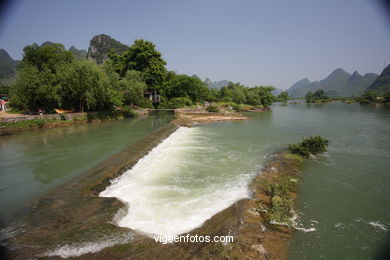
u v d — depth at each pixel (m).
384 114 48.47
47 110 29.34
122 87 42.56
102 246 5.68
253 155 15.76
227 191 9.53
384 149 17.19
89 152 15.53
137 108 47.81
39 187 9.77
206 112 49.06
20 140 19.45
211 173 11.98
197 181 10.80
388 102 94.00
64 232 6.30
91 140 19.47
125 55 60.75
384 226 7.18
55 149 16.33
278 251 5.75
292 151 16.30
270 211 7.58
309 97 159.75
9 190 9.49
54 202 8.14
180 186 10.15
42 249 5.57
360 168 12.83
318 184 10.54
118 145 17.58
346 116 45.16
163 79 64.56
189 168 12.82
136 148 16.09
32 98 25.77
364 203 8.70
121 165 12.12
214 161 14.28
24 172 11.69
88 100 30.05
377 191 9.80
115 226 6.61
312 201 8.83
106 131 24.27
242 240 6.05
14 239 6.01
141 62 58.19
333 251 5.95
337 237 6.56
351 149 17.23
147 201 8.55
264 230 6.59
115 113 37.69
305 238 6.41
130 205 8.22
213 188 9.90
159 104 58.66
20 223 6.82
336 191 9.78
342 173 12.02
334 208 8.30
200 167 13.03
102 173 10.87
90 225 6.66
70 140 19.45
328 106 89.81
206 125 32.88
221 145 19.12
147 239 6.04
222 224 6.83
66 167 12.42
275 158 14.89
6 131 21.58
